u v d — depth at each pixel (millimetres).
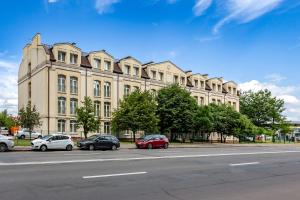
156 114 54844
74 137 50031
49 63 48500
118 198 9367
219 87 77625
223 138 73562
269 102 90125
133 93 50062
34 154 25328
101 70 54125
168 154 26094
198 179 13078
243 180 13117
